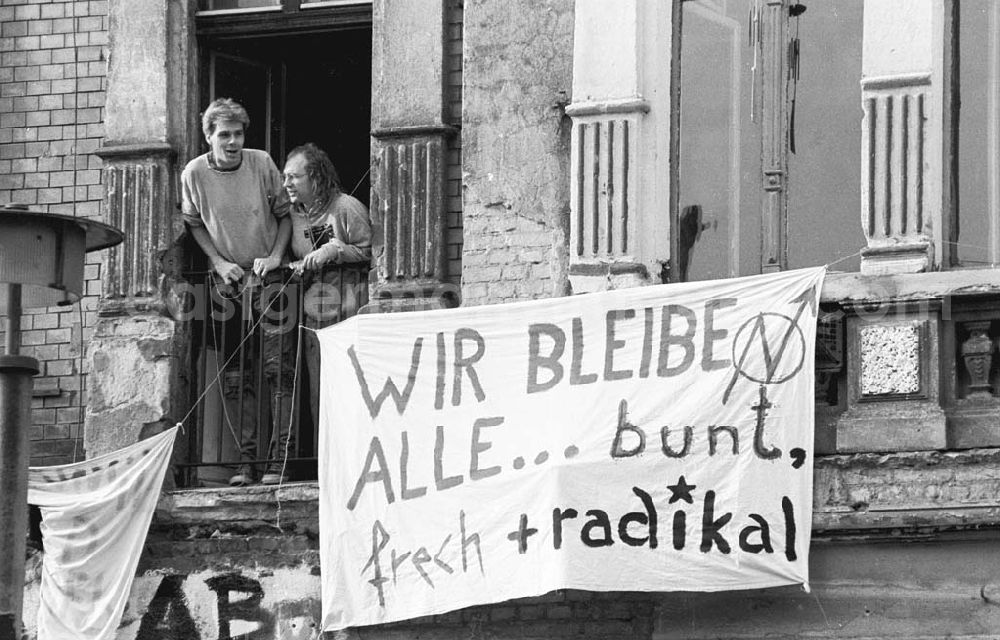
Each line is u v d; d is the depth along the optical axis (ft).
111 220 64.64
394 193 62.54
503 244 61.11
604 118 60.13
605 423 57.06
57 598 62.03
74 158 65.82
